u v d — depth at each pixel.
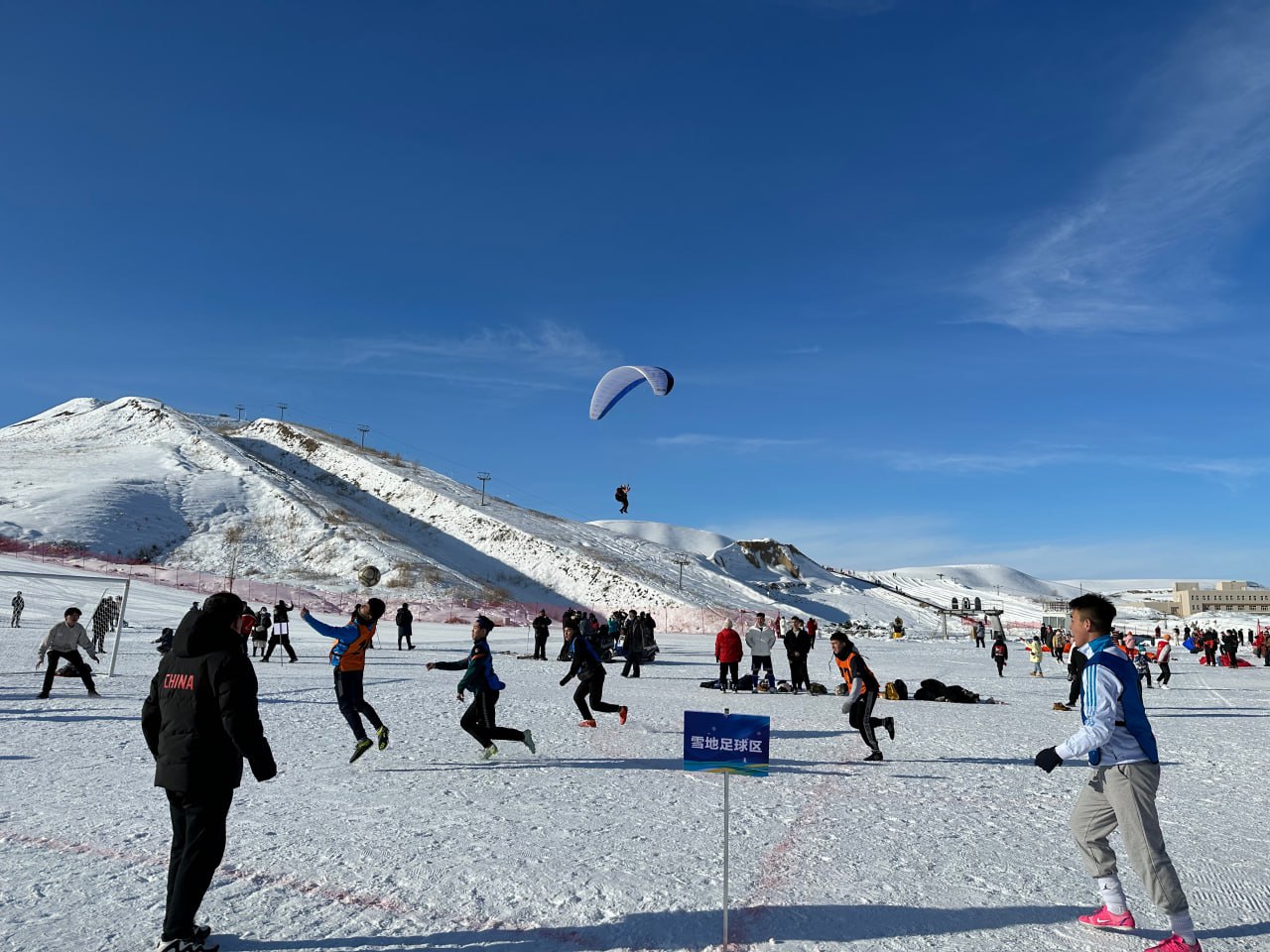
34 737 12.02
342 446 121.44
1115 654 5.15
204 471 94.50
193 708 4.81
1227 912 5.64
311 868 6.24
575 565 87.19
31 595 49.12
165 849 6.66
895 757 11.90
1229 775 10.90
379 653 33.19
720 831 7.52
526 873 6.20
